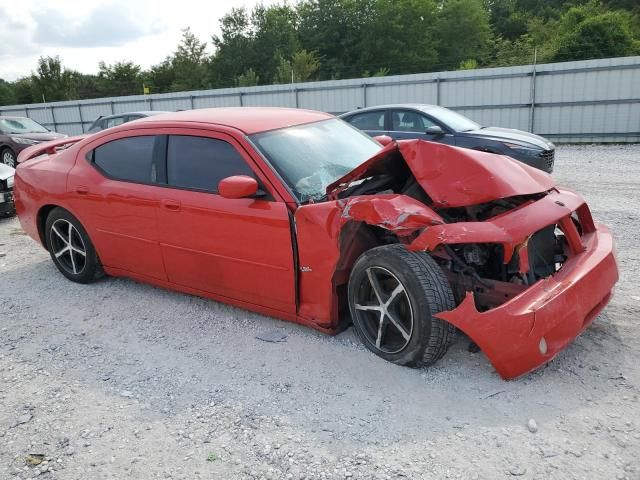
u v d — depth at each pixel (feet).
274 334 12.76
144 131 14.43
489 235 9.68
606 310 12.84
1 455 9.05
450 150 11.03
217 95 75.66
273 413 9.76
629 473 7.73
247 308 13.14
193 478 8.25
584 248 11.37
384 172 12.30
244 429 9.36
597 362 10.63
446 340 10.22
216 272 13.07
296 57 138.10
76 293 16.25
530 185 11.10
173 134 13.74
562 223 11.10
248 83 149.28
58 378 11.46
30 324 14.26
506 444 8.51
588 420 8.95
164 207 13.46
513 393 9.82
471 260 10.92
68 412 10.19
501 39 188.85
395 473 8.04
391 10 167.32
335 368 11.08
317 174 12.49
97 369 11.76
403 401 9.82
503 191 10.32
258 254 12.07
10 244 22.53
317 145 13.37
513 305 9.37
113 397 10.63
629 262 16.21
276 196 11.76
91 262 16.21
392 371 10.80
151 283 15.11
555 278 10.28
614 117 52.34
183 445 9.06
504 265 10.91
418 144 11.25
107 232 15.15
